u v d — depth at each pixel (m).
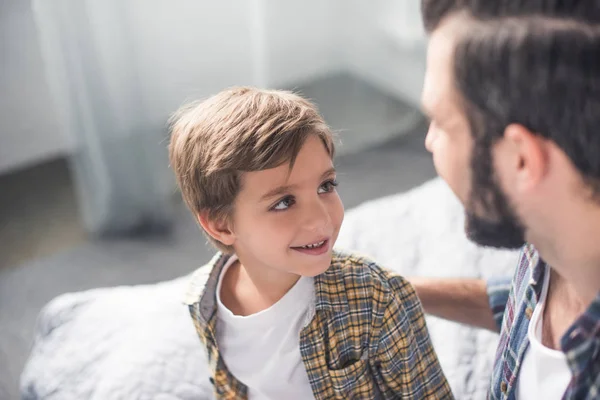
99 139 1.76
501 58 0.48
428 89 0.55
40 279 1.87
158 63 1.76
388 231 1.32
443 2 0.52
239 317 0.84
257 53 1.97
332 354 0.82
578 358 0.55
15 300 1.82
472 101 0.51
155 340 1.12
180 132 0.81
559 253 0.56
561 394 0.63
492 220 0.57
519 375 0.70
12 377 1.63
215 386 0.92
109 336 1.15
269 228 0.74
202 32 1.83
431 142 0.58
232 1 1.84
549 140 0.49
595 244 0.53
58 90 1.69
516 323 0.71
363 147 2.24
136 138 1.80
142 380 1.06
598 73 0.46
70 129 1.76
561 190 0.51
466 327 1.15
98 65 1.64
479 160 0.53
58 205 2.05
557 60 0.47
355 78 2.15
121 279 1.86
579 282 0.58
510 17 0.48
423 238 1.30
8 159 2.11
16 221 2.02
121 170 1.84
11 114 2.03
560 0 0.46
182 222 2.03
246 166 0.72
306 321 0.80
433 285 0.97
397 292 0.83
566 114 0.48
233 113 0.75
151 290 1.25
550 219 0.53
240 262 0.87
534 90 0.48
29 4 1.86
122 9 1.62
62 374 1.11
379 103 2.22
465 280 0.97
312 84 2.12
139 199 1.92
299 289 0.81
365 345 0.83
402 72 2.19
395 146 2.25
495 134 0.51
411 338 0.83
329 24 2.03
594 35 0.46
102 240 1.98
